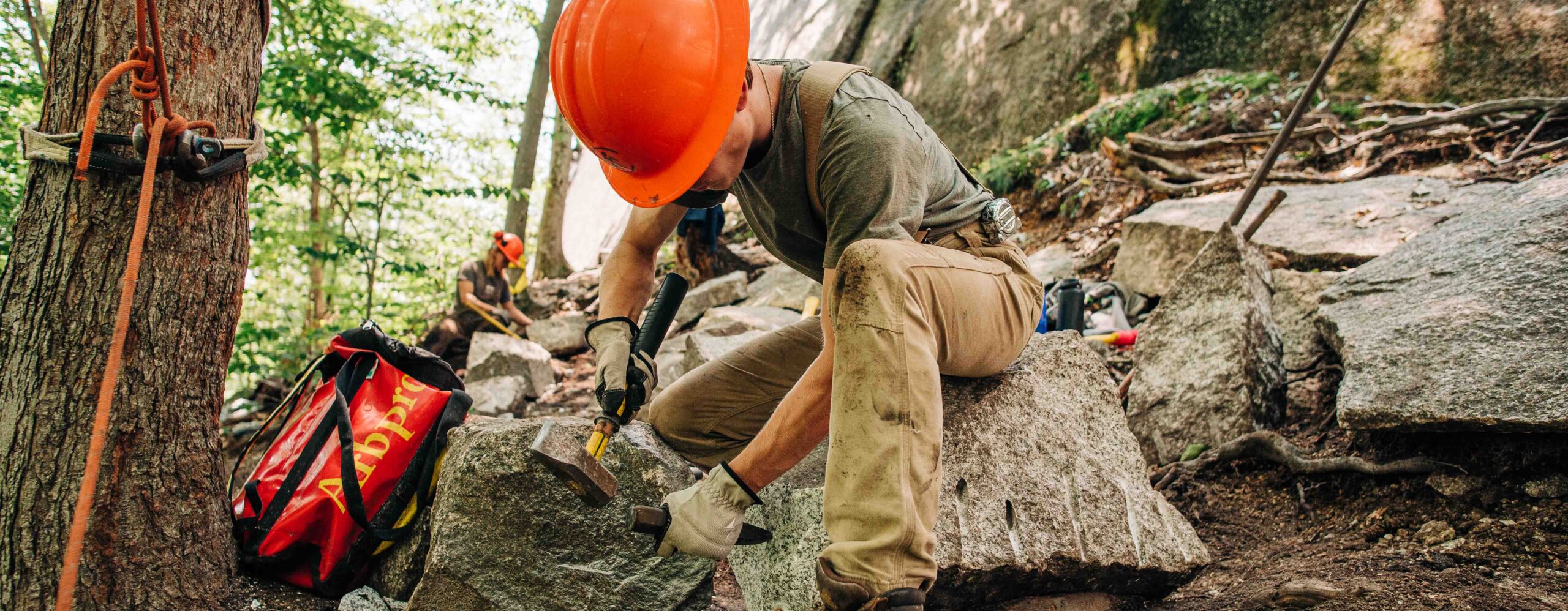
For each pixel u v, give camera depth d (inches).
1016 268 79.9
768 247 84.5
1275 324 144.8
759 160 73.8
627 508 84.2
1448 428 97.1
